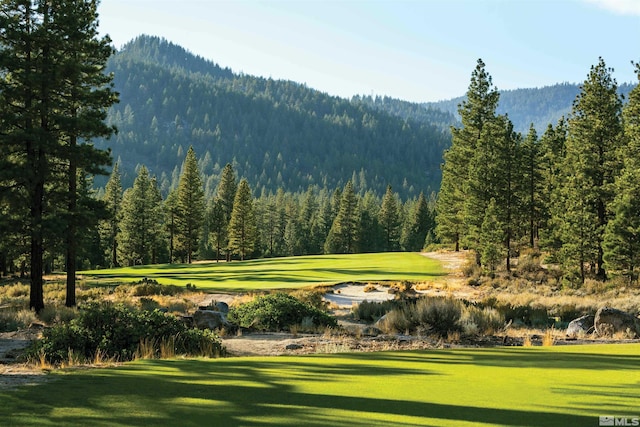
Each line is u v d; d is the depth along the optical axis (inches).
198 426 170.6
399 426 170.4
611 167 1855.3
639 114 1734.7
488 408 198.2
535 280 1806.1
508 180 2144.4
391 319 682.8
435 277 1857.8
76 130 1006.4
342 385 248.2
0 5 991.0
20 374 280.8
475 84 2544.3
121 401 208.7
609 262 1550.2
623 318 644.7
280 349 513.3
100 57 1081.4
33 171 952.3
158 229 3634.4
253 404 204.2
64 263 3144.7
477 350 419.8
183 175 3516.2
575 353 390.6
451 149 2701.8
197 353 458.6
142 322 478.0
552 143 2684.5
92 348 447.2
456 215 2642.7
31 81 954.7
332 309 1141.1
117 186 3796.8
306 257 3002.0
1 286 1737.2
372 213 5979.3
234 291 1477.6
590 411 193.9
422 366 315.9
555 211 2043.6
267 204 5147.6
